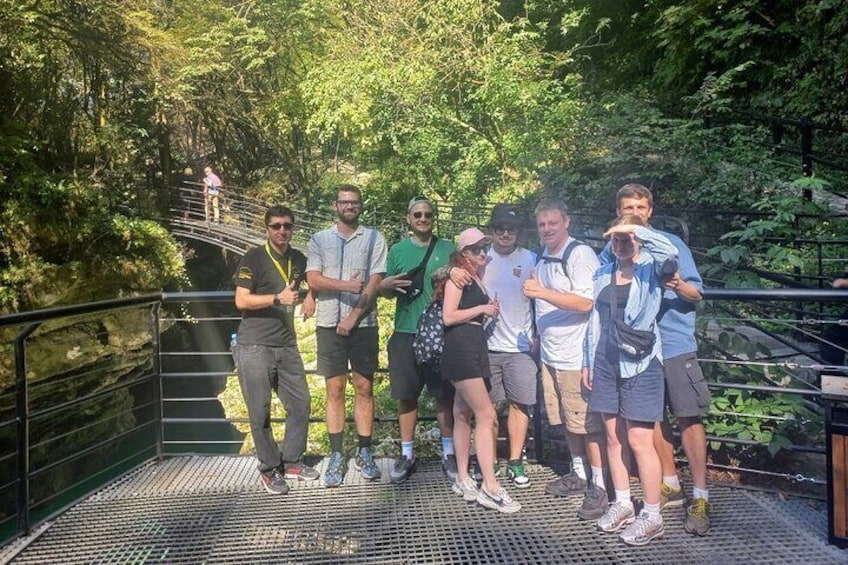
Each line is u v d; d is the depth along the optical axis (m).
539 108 11.10
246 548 3.04
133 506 3.54
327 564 2.87
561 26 13.87
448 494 3.54
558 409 3.51
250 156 22.73
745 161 6.64
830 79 9.20
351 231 3.71
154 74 16.17
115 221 13.66
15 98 13.22
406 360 3.67
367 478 3.76
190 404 18.39
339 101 14.66
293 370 3.74
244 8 19.11
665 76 12.38
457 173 13.93
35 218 11.78
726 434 3.63
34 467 10.64
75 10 13.55
